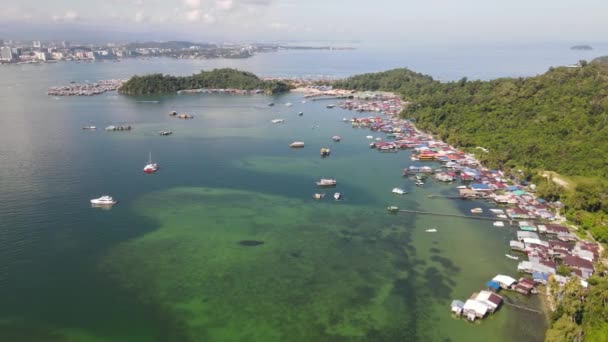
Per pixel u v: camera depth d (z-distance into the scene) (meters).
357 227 131.12
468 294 98.75
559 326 80.69
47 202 143.12
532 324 88.62
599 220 128.12
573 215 133.88
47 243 116.62
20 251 112.25
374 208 145.38
